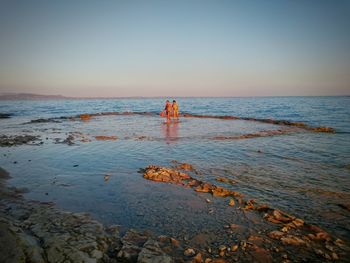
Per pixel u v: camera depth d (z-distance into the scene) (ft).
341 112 133.90
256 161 35.68
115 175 29.22
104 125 82.48
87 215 18.85
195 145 47.06
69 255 13.01
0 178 27.78
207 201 22.09
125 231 17.13
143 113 135.85
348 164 34.09
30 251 12.46
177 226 17.89
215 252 14.85
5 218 15.88
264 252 14.87
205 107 205.26
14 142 50.42
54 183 26.48
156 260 13.19
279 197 23.07
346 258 14.44
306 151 42.16
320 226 18.12
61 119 104.88
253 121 94.94
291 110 154.51
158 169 29.81
